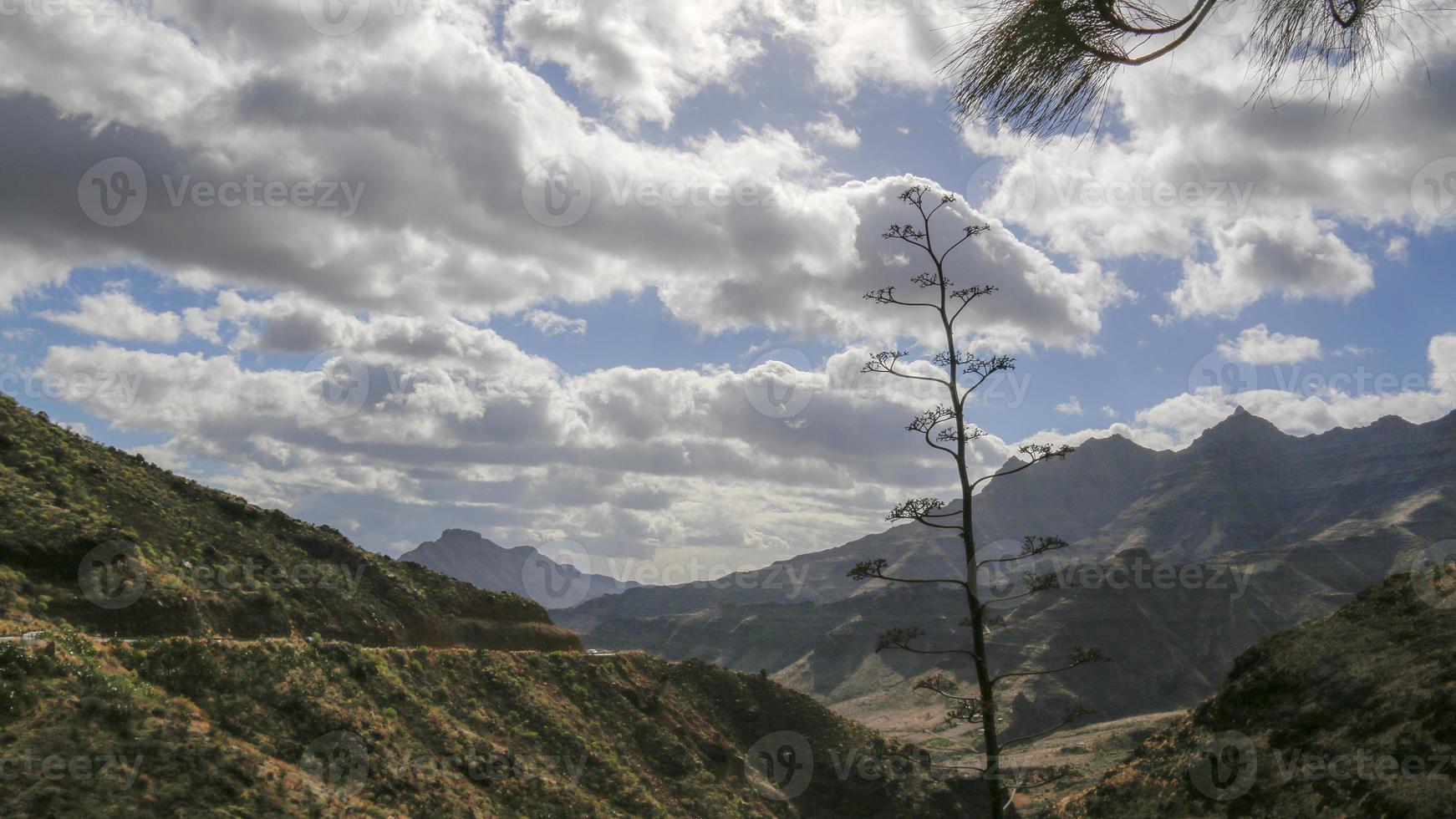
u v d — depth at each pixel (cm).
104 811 2642
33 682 3070
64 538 4884
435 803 4459
